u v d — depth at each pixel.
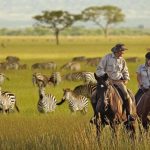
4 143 32.06
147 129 32.22
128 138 30.77
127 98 32.97
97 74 33.31
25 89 70.69
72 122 39.88
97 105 32.81
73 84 79.25
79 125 36.75
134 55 177.00
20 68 114.56
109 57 33.38
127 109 32.91
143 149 29.52
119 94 33.06
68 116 45.91
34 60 149.25
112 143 30.30
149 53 33.78
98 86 33.00
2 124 39.28
